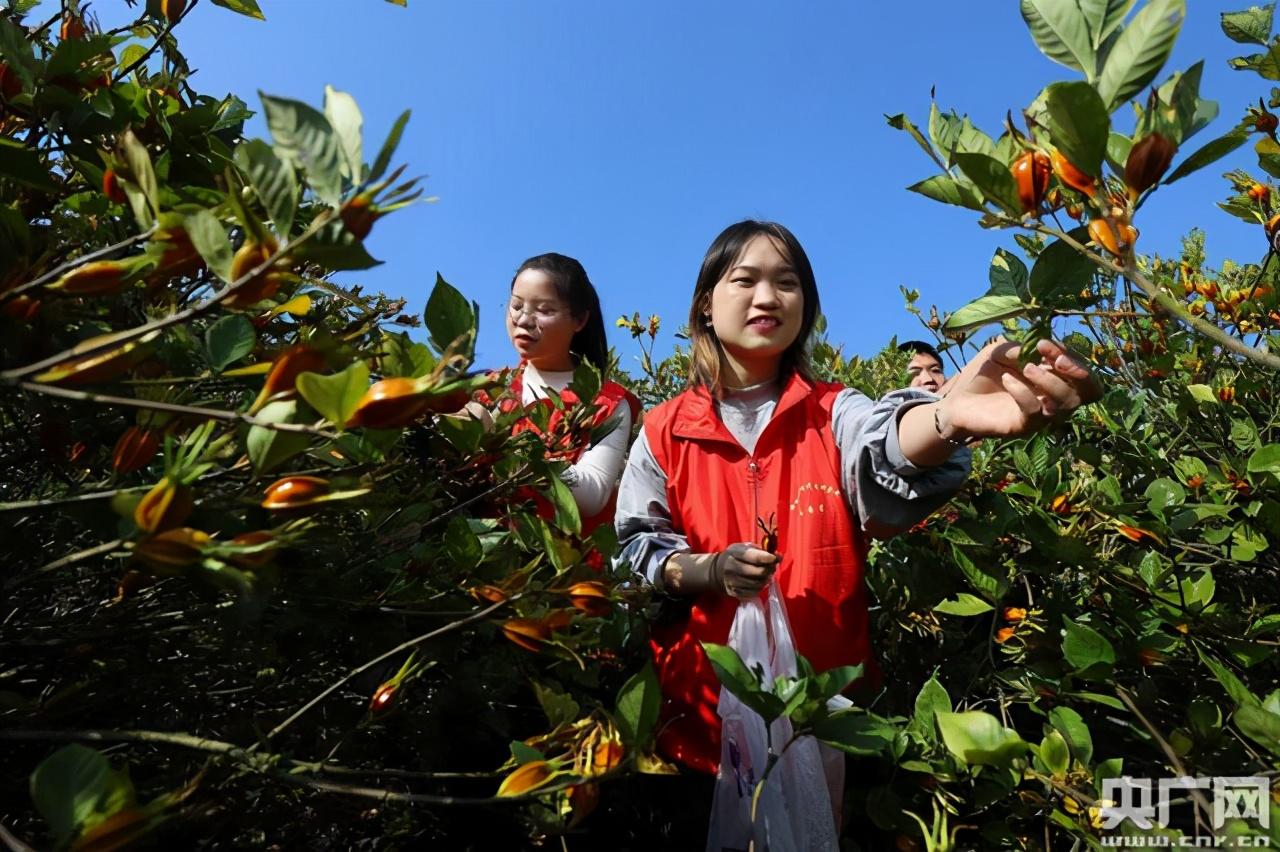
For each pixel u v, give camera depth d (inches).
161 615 43.3
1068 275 35.6
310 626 45.8
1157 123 28.7
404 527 50.8
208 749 32.8
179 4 46.3
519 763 35.4
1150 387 90.8
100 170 41.3
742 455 67.1
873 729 41.5
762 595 60.6
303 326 54.6
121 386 33.5
